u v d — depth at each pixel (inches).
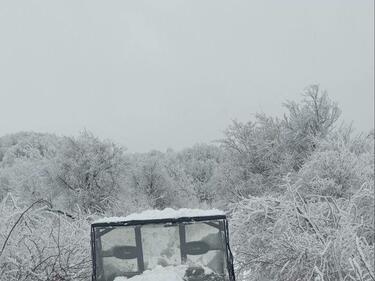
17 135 2287.2
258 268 350.0
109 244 223.9
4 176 1135.6
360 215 427.5
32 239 317.1
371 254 330.3
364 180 527.5
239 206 381.1
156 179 1019.9
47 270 297.1
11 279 293.0
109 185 846.5
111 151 865.5
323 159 546.3
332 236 321.4
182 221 224.7
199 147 1893.5
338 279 316.2
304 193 511.5
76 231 350.9
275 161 756.0
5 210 345.4
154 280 211.9
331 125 756.6
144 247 223.3
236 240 369.7
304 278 315.0
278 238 355.6
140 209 816.3
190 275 219.0
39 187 869.2
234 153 776.3
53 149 975.6
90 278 306.3
